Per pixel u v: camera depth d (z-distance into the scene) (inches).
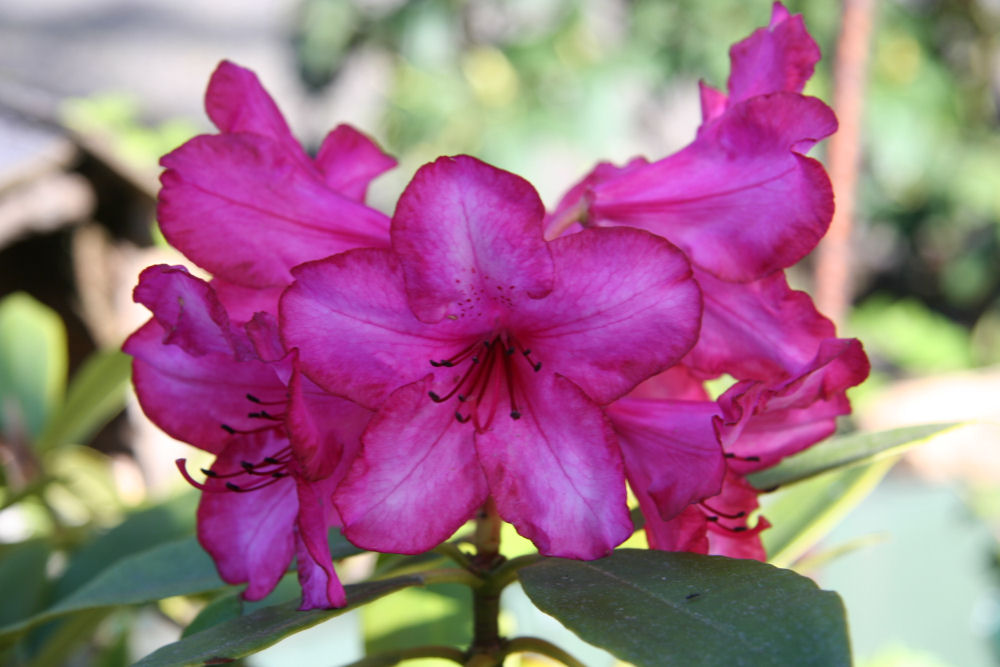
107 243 27.5
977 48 60.0
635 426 13.8
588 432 13.2
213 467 14.3
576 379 13.4
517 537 17.5
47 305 28.5
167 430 14.5
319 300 12.9
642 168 14.1
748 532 14.7
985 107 62.2
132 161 27.3
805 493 18.2
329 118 63.4
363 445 13.0
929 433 15.5
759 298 14.0
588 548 13.1
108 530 18.9
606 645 12.3
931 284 68.1
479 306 13.4
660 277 13.0
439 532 13.2
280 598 16.1
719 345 14.3
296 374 12.4
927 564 31.0
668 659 12.1
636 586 13.0
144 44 66.9
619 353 13.2
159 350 14.5
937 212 60.2
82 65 66.2
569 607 12.9
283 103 65.4
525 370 13.5
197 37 67.1
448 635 17.9
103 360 21.4
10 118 25.7
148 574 16.3
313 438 12.6
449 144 50.0
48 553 19.4
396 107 50.9
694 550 13.8
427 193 12.9
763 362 14.1
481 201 13.0
